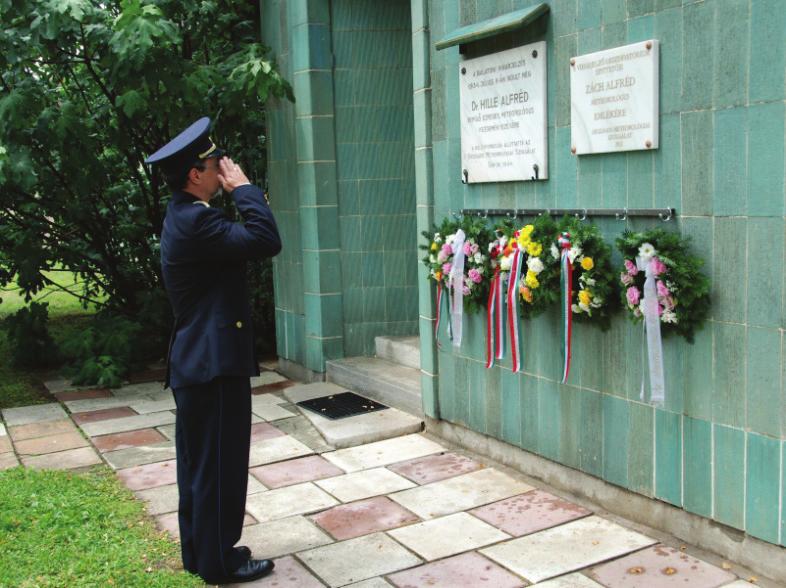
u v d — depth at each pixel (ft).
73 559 11.55
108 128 23.66
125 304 27.25
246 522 13.01
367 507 13.41
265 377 23.16
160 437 17.71
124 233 25.57
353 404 18.93
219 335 10.72
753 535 10.44
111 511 13.39
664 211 11.02
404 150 21.13
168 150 10.66
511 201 13.91
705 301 10.57
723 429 10.66
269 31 22.65
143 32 19.72
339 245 21.17
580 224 11.98
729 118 10.12
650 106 11.00
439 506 13.29
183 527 11.25
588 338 12.62
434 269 15.05
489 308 13.79
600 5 11.73
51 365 25.39
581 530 12.08
